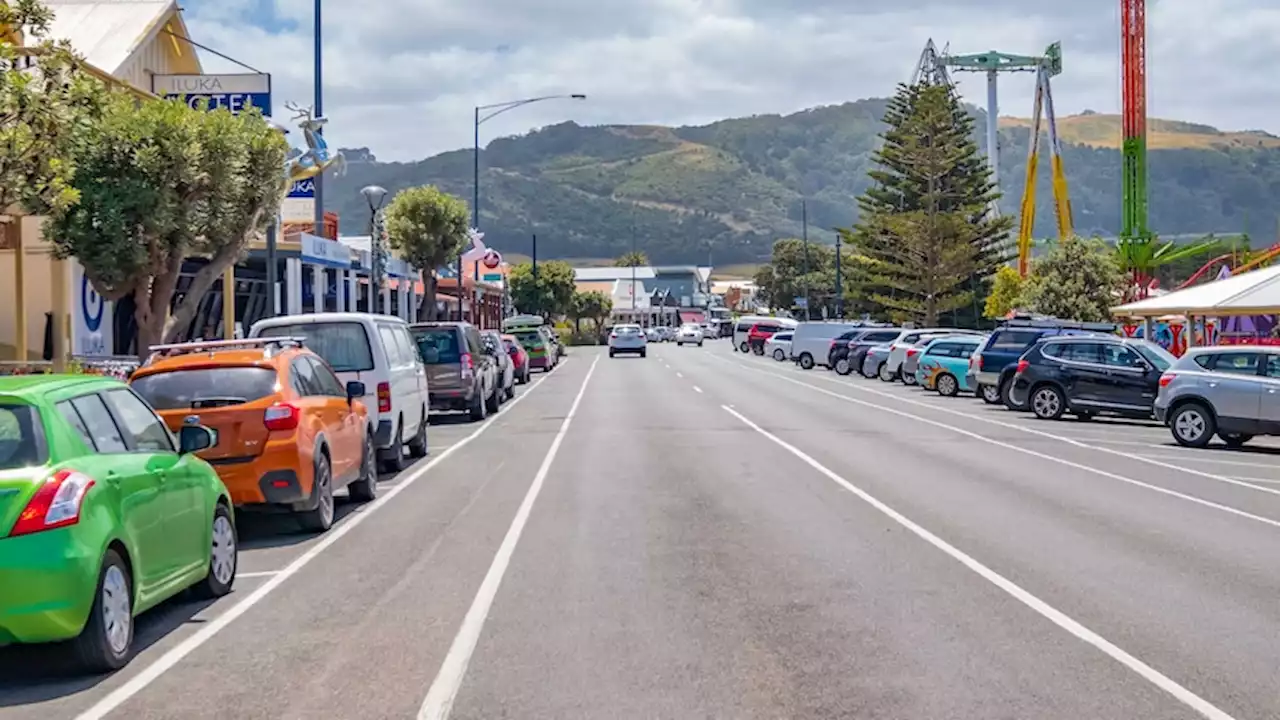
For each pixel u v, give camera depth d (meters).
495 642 8.17
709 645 8.02
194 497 9.16
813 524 12.92
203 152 18.56
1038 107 92.81
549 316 105.75
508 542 12.03
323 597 9.73
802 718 6.50
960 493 15.36
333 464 13.26
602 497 15.07
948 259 71.12
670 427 25.45
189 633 8.63
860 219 79.69
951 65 95.44
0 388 7.59
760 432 24.23
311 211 38.91
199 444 9.15
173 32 29.58
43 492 7.15
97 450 7.94
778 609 9.02
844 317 106.06
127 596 7.88
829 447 21.23
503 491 15.81
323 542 12.23
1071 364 27.75
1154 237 76.19
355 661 7.78
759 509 13.99
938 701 6.77
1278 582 9.95
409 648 8.09
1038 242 90.62
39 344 26.02
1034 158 92.50
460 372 26.62
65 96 13.12
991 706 6.67
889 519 13.25
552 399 35.00
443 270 60.94
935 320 73.31
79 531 7.24
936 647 7.91
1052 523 13.01
